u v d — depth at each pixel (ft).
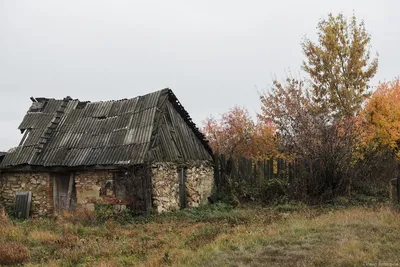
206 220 47.47
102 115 62.80
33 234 39.09
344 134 55.36
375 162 59.57
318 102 78.69
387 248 25.52
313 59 79.56
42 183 57.72
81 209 51.96
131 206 51.37
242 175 65.82
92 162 53.98
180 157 60.80
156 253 30.35
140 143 53.36
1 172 59.77
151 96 60.59
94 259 30.32
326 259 24.16
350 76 76.95
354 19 77.51
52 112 66.18
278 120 75.10
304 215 42.70
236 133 106.73
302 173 56.75
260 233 33.35
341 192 55.11
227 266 24.85
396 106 62.03
